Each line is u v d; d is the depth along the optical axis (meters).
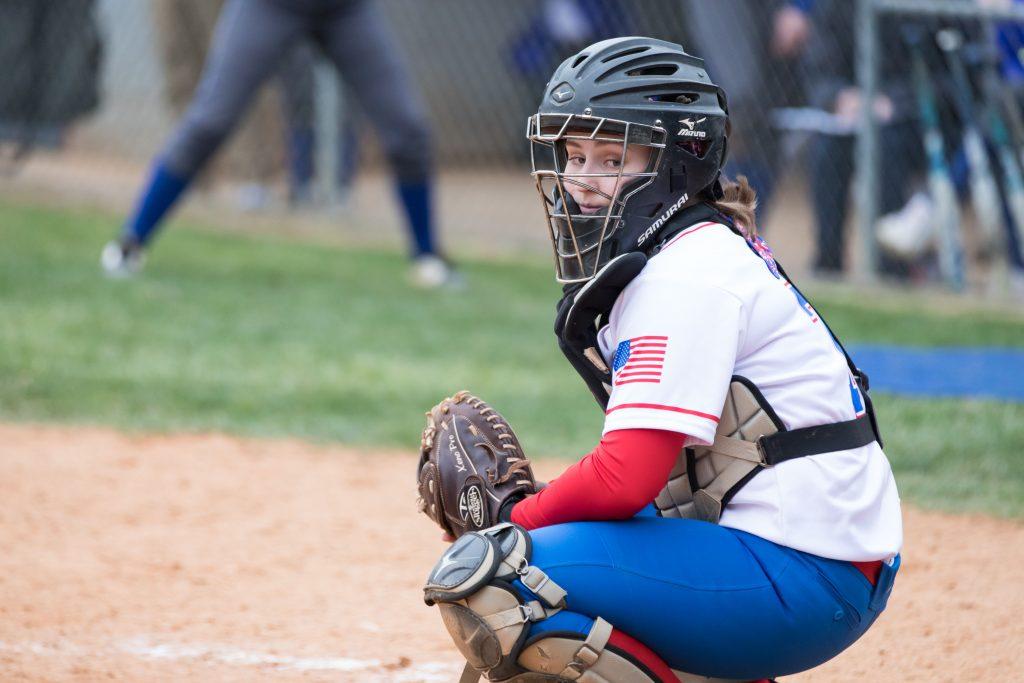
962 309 28.41
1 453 16.67
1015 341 24.88
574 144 8.24
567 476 8.00
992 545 13.84
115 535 13.82
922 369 22.02
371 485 16.20
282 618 11.52
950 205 29.25
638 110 7.95
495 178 45.34
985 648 10.91
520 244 36.81
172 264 30.08
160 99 39.88
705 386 7.61
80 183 39.53
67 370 20.48
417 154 28.75
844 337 24.95
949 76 28.47
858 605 8.06
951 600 12.11
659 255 8.00
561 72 8.26
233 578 12.60
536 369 22.55
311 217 37.47
